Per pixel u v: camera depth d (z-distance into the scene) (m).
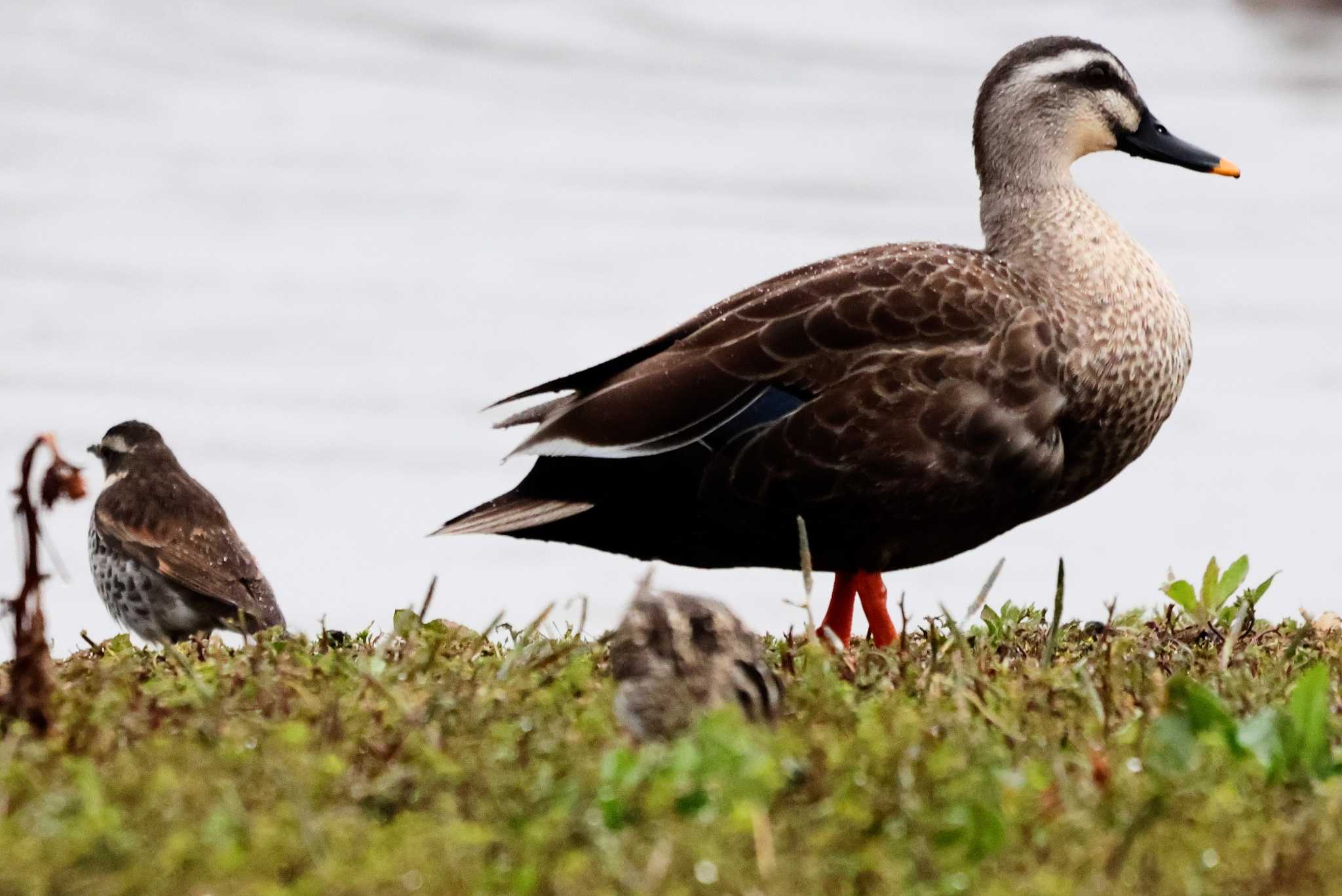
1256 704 10.84
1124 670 11.39
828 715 10.12
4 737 9.62
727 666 9.88
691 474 13.81
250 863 7.67
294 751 8.98
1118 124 16.11
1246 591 13.83
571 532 14.23
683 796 8.34
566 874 7.61
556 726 9.76
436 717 9.85
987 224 15.72
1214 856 7.97
